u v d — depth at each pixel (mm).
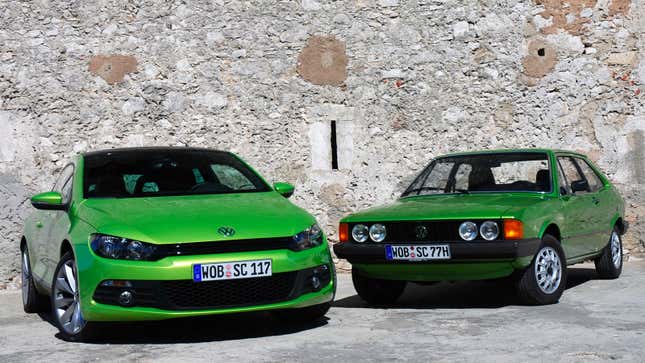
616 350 4816
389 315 6605
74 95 10250
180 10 10477
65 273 5996
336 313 6863
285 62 10578
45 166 10148
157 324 6570
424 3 10734
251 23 10562
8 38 10195
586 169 8461
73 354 5375
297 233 5812
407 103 10648
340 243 7176
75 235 5871
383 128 10633
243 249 5562
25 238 7949
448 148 10641
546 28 10734
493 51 10703
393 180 10609
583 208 7684
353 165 10609
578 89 10703
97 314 5492
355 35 10672
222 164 7125
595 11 10742
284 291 5672
